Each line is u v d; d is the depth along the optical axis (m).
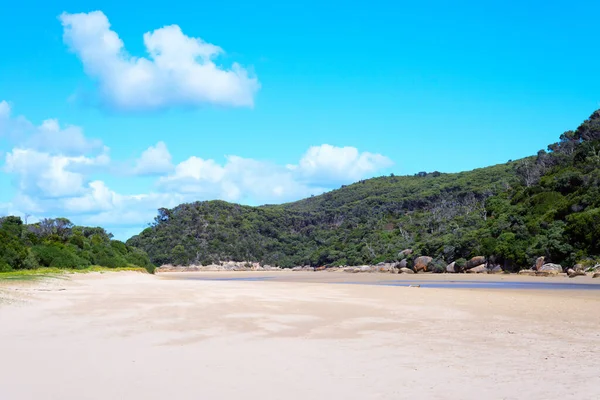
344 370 10.50
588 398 8.44
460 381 9.59
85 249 77.56
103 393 8.67
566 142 116.06
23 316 18.08
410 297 28.97
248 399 8.42
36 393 8.61
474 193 146.00
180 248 171.75
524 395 8.63
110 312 19.75
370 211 178.00
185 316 18.92
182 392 8.80
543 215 78.31
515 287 43.00
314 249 172.12
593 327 16.66
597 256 60.84
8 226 65.25
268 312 20.58
